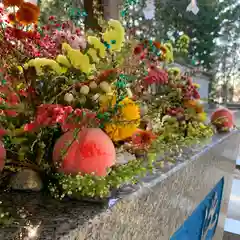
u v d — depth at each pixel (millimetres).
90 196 519
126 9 847
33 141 584
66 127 530
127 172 595
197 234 1152
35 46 619
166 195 742
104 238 497
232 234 1885
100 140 564
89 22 857
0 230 424
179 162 852
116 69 617
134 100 716
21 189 568
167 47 933
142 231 631
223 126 1495
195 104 1142
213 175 1257
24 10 553
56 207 506
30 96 576
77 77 585
